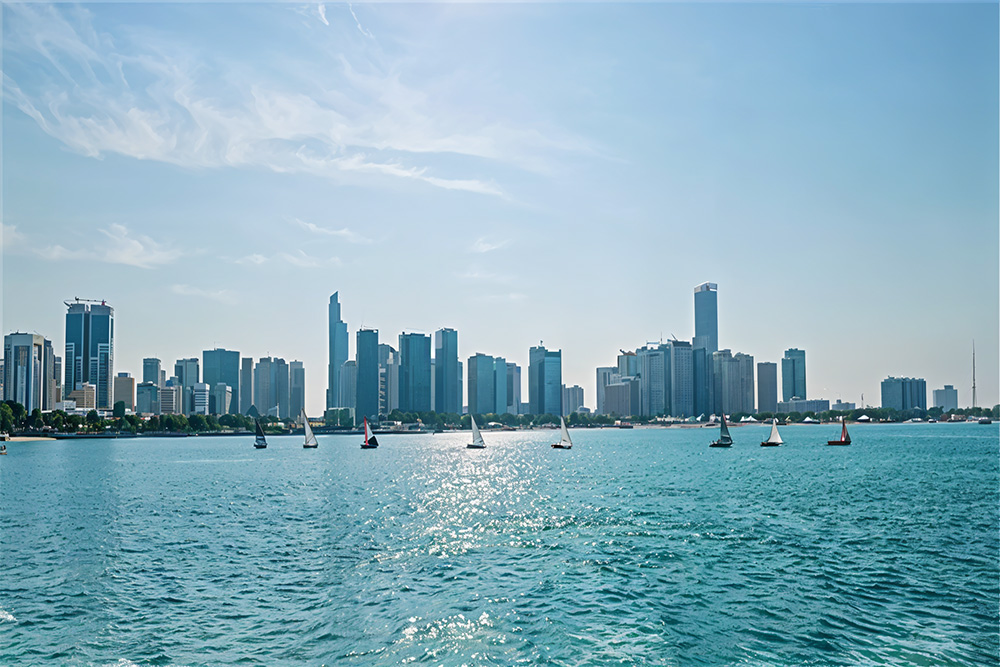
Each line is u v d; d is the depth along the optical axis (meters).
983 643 33.78
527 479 122.62
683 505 81.81
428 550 55.28
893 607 39.38
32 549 57.09
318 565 50.22
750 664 31.39
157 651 33.28
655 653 32.62
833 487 101.88
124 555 54.19
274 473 142.62
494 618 37.62
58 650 33.50
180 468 159.88
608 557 52.03
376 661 31.95
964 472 127.19
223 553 54.69
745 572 47.22
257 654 32.88
